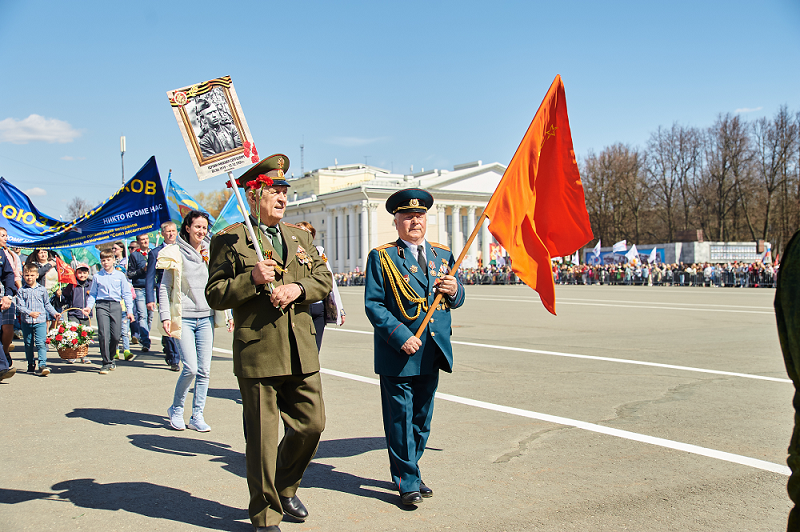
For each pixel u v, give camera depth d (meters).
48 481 4.49
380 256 4.47
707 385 7.75
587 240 5.39
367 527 3.71
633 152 61.78
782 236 53.53
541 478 4.51
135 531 3.65
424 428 4.41
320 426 3.75
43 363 8.98
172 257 5.97
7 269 9.78
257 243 3.72
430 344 4.31
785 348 2.00
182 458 5.08
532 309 21.78
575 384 7.89
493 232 5.04
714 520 3.77
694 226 60.03
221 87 3.95
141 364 10.05
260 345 3.63
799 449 1.99
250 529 3.71
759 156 52.69
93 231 10.54
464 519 3.81
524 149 5.30
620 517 3.82
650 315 18.27
